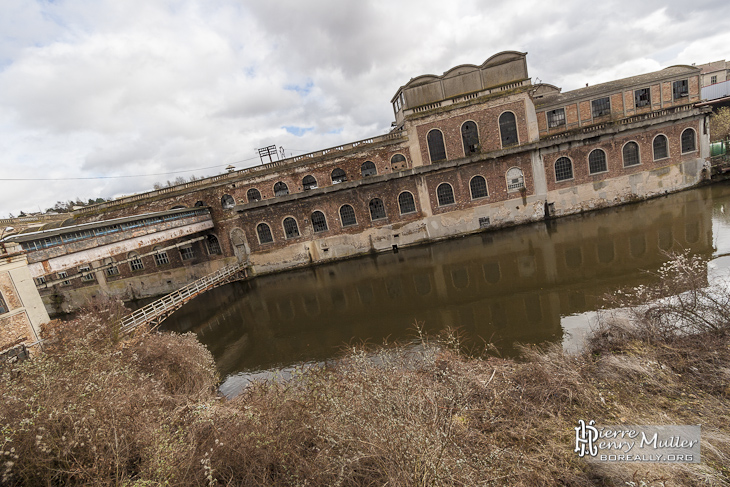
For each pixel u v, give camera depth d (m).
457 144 26.86
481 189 26.72
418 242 27.78
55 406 4.78
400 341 13.02
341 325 16.33
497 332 12.07
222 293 26.73
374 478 4.21
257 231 29.20
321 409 5.61
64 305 31.14
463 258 22.02
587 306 12.40
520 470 4.59
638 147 25.08
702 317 7.39
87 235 18.25
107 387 5.72
